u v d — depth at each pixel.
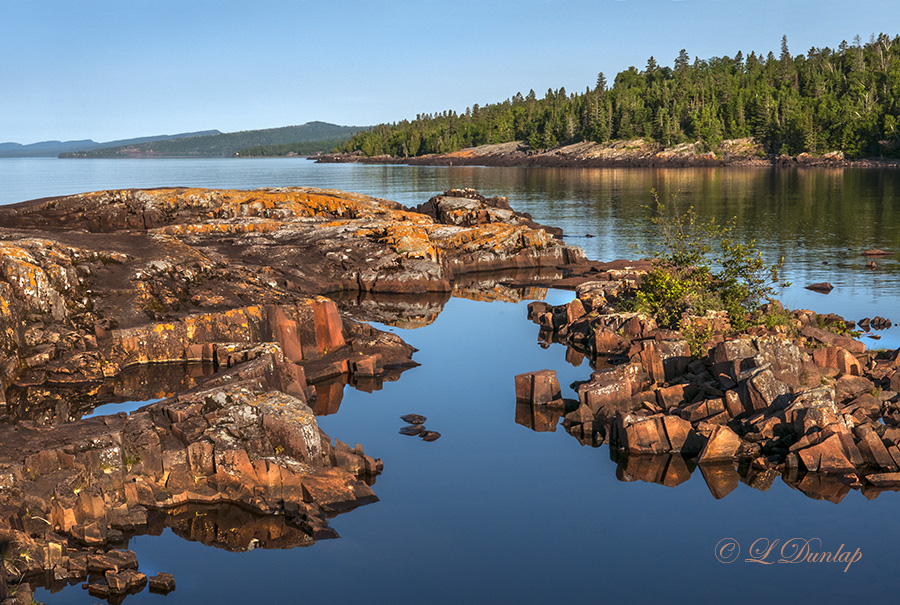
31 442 15.04
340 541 13.47
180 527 13.84
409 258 39.62
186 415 16.25
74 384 22.08
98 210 45.34
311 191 55.12
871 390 18.83
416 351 26.62
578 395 19.81
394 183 129.38
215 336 24.77
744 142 193.25
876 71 197.50
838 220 63.22
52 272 24.48
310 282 38.09
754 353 19.67
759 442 16.81
